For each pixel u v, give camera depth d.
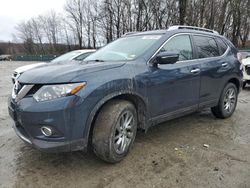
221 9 33.28
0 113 5.78
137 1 37.09
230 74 5.00
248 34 44.91
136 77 3.31
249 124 4.89
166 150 3.67
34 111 2.75
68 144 2.83
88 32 56.25
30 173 3.10
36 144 2.86
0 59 61.09
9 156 3.53
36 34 73.44
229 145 3.88
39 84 2.86
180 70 3.91
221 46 5.02
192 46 4.31
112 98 3.24
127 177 2.99
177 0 28.20
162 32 4.05
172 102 3.87
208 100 4.61
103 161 3.32
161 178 2.97
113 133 3.09
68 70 2.97
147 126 3.61
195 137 4.18
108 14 43.19
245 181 2.91
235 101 5.35
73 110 2.77
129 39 4.23
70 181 2.93
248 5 37.78
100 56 3.99
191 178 2.97
